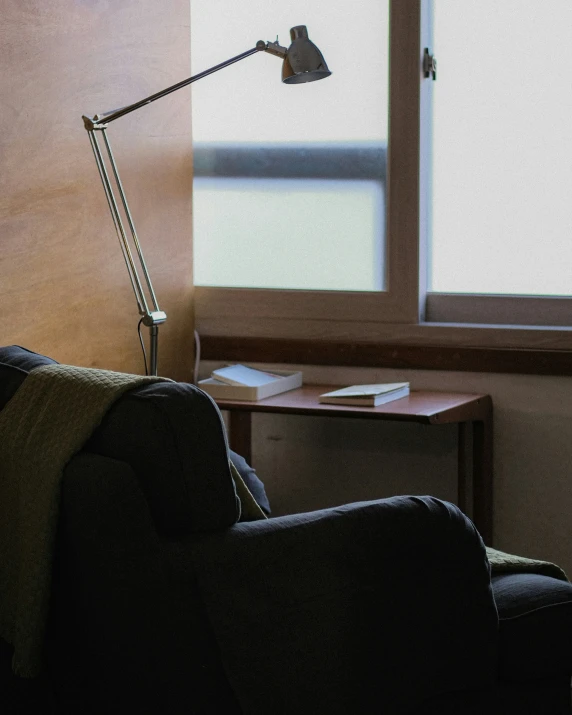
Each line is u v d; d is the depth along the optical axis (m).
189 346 3.43
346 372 3.33
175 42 3.25
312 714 1.71
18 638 1.66
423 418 2.71
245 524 1.69
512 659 1.92
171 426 1.61
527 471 3.14
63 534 1.64
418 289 3.25
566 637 1.93
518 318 3.23
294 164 3.38
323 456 3.37
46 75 2.64
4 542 1.80
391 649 1.78
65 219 2.75
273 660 1.67
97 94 2.86
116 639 1.59
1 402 1.96
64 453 1.65
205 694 1.65
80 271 2.82
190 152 3.38
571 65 3.11
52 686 1.84
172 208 3.29
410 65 3.17
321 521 1.72
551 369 3.08
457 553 1.83
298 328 3.37
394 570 1.78
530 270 3.22
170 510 1.64
